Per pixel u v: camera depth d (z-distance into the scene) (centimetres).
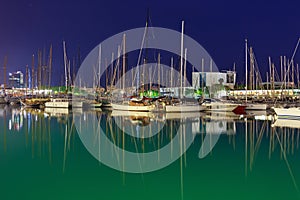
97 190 1173
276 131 2755
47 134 2603
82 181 1276
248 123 3394
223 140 2302
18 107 6556
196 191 1160
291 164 1561
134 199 1081
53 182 1259
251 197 1100
